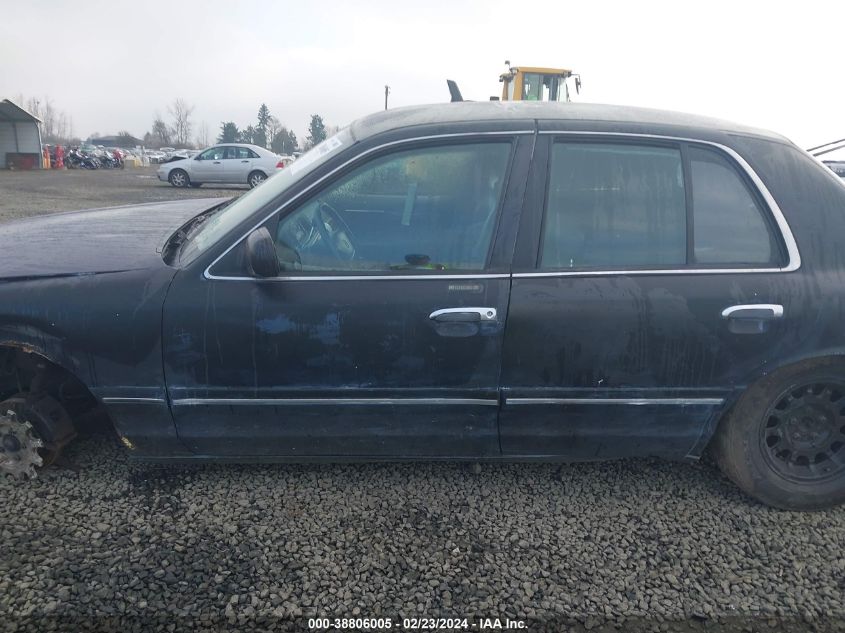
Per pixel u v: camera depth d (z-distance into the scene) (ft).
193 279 8.81
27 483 9.91
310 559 8.44
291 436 9.25
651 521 9.38
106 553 8.43
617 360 8.81
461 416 9.11
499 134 9.04
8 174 89.92
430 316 8.66
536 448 9.39
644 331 8.73
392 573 8.21
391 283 8.75
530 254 8.82
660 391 8.94
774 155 9.32
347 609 7.63
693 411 9.09
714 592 8.03
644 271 8.82
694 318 8.70
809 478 9.55
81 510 9.30
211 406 9.01
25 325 8.91
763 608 7.78
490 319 8.66
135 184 75.36
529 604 7.77
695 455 9.55
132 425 9.16
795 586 8.16
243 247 8.84
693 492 10.14
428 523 9.21
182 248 9.90
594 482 10.34
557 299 8.67
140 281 8.89
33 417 9.71
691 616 7.64
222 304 8.71
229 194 61.16
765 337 8.77
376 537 8.88
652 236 9.00
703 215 9.04
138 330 8.76
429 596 7.86
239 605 7.64
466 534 9.00
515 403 8.98
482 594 7.90
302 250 8.97
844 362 9.03
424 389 8.95
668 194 9.06
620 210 9.02
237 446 9.34
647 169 9.09
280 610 7.58
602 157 9.09
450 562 8.43
